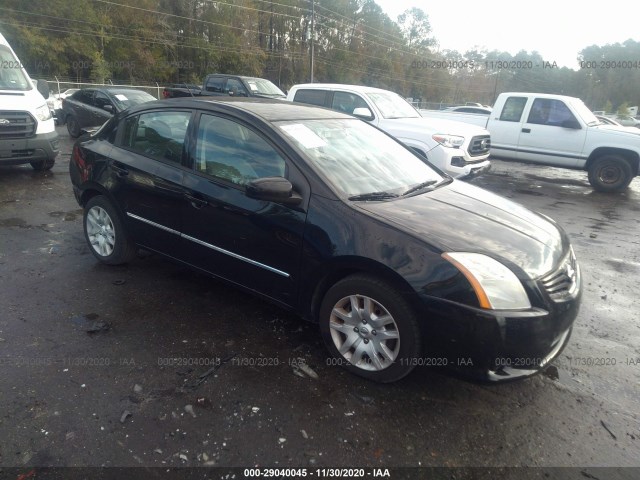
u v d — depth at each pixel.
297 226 3.03
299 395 2.77
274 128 3.33
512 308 2.53
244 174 3.36
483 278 2.54
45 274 4.27
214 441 2.41
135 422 2.51
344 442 2.44
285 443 2.41
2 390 2.70
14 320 3.45
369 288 2.78
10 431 2.40
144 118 4.11
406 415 2.65
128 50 39.28
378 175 3.52
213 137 3.58
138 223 4.05
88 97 13.65
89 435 2.40
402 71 68.12
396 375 2.80
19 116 7.55
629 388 2.99
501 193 9.49
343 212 2.91
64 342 3.21
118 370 2.93
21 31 31.88
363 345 2.91
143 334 3.35
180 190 3.63
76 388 2.74
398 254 2.68
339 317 2.99
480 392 2.88
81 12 35.22
